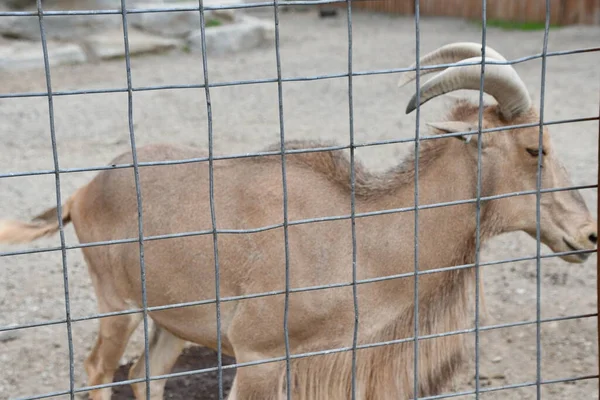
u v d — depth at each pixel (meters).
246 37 17.77
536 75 14.32
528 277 7.09
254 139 11.18
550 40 17.22
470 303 4.61
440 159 4.32
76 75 15.37
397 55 16.55
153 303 4.79
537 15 19.09
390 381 4.40
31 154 10.71
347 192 4.41
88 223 4.96
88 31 17.19
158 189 4.67
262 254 4.32
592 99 12.59
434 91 3.99
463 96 5.05
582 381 5.52
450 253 4.36
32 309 6.64
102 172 4.95
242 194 4.45
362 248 4.30
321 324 4.33
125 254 4.77
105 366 5.10
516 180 4.30
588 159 9.77
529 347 5.97
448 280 4.41
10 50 16.11
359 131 11.38
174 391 5.56
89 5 17.36
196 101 13.48
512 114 4.20
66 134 11.66
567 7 18.78
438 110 11.92
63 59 16.11
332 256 4.30
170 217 4.58
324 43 18.25
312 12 22.88
